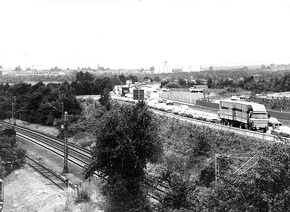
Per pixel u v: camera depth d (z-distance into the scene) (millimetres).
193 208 29672
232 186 24734
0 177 53094
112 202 34594
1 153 56000
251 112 53344
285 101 83062
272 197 23344
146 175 40312
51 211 38031
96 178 45688
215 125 54031
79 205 38375
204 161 44750
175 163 46094
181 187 32719
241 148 43250
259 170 24281
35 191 45250
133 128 35250
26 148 67438
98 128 36219
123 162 34281
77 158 56188
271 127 57719
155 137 35844
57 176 49594
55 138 75312
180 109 77000
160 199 33312
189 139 52031
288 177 23578
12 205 44719
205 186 39094
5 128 70188
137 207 33781
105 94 95125
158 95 123250
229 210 23828
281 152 25141
